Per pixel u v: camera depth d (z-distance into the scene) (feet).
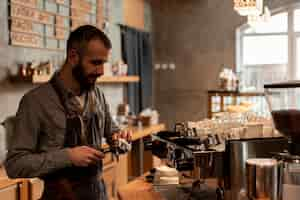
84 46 5.87
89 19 17.70
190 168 6.34
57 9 15.05
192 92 27.43
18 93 12.90
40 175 5.80
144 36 25.17
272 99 5.69
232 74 22.53
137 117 20.25
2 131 11.56
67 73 6.23
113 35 20.74
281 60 26.61
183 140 6.64
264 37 26.76
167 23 27.55
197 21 27.17
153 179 7.84
